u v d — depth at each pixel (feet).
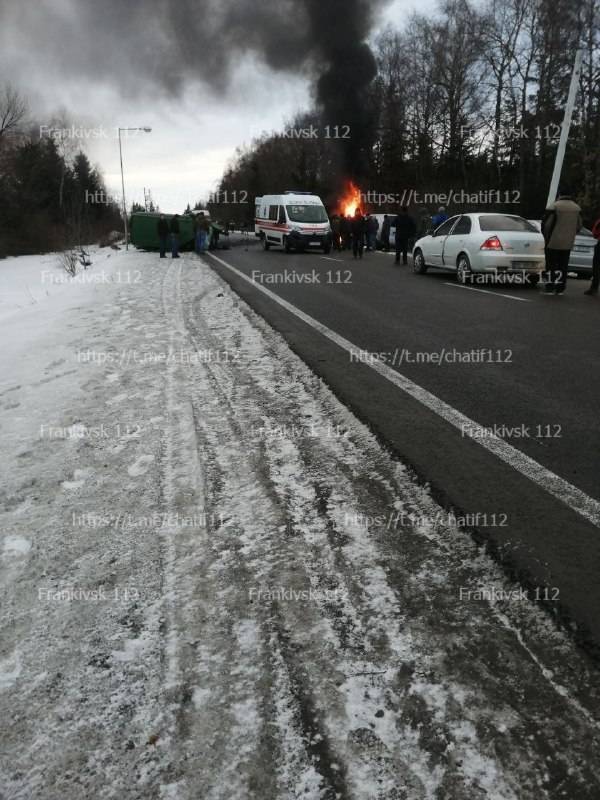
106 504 10.10
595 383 17.06
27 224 164.86
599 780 5.13
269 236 84.64
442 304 32.42
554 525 9.12
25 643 6.88
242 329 25.27
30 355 21.47
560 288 37.52
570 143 111.24
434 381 17.20
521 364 19.22
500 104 125.80
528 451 12.00
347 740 5.54
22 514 9.85
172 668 6.45
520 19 118.01
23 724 5.80
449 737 5.55
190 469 11.35
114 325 27.02
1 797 5.09
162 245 77.77
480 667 6.37
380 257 70.95
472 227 42.11
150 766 5.34
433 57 138.31
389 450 12.07
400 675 6.28
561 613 7.17
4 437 13.38
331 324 26.43
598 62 108.99
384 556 8.38
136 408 15.08
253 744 5.53
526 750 5.41
